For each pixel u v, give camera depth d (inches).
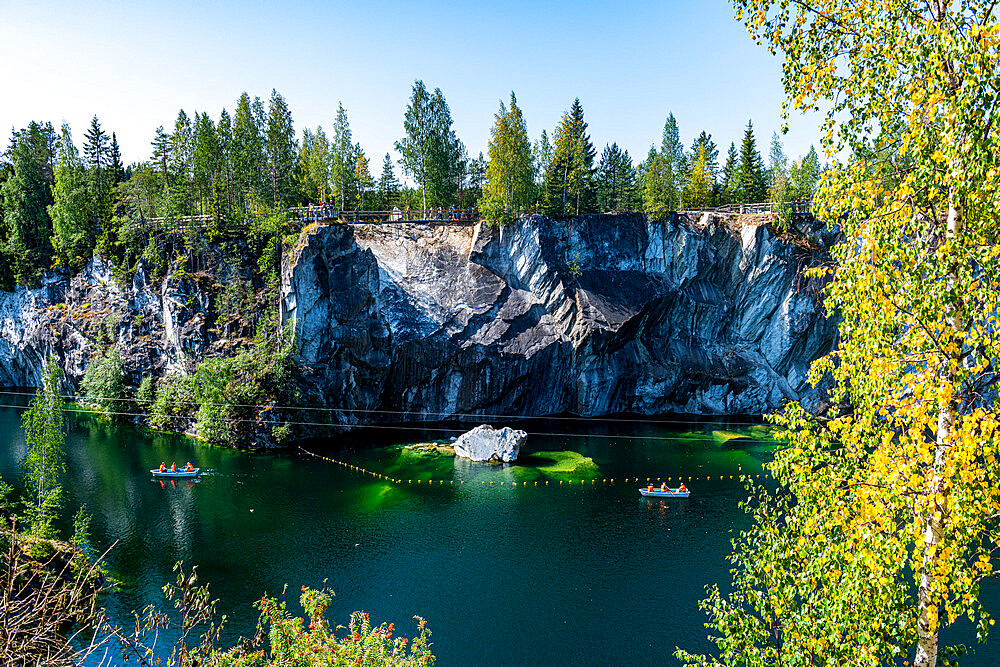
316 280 2691.9
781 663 437.4
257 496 1887.3
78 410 2901.1
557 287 3009.4
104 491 1883.6
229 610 1234.6
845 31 436.5
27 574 995.9
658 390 3088.1
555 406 3038.9
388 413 2849.4
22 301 3457.2
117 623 1148.5
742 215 3339.1
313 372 2672.2
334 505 1834.4
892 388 410.0
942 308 379.9
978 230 373.4
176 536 1583.4
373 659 690.8
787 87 472.1
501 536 1632.6
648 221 3193.9
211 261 2871.6
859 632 400.5
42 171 4202.8
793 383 3174.2
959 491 366.3
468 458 2322.8
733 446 2508.6
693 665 517.3
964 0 383.9
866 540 401.1
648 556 1514.5
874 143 430.6
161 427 2655.0
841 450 446.9
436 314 2874.0
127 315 2994.6
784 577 454.3
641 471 2188.7
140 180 3127.5
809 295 3110.2
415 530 1665.8
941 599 382.3
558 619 1238.9
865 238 420.2
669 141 3732.8
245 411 2437.3
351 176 3550.7
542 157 3754.9
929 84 389.4
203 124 3134.8
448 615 1249.4
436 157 3373.5
